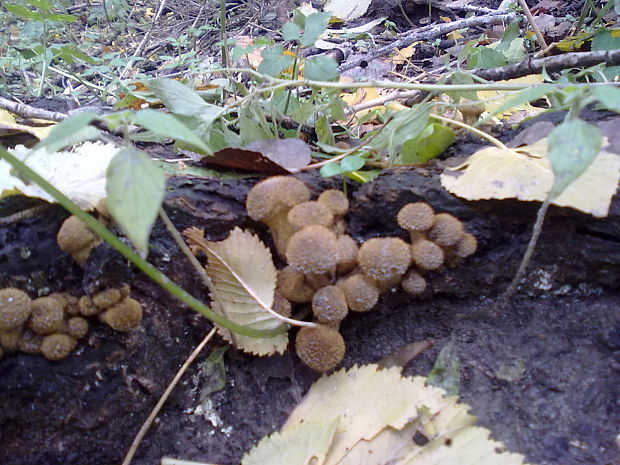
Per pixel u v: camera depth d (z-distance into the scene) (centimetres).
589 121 26
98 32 86
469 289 26
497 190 23
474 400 23
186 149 29
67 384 22
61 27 73
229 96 42
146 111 17
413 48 61
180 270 25
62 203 17
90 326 23
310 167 27
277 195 23
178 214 25
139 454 24
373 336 26
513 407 23
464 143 29
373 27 72
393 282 24
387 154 31
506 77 36
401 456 21
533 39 48
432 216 24
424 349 25
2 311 20
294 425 23
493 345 25
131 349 23
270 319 24
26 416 22
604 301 26
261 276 24
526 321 26
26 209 24
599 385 23
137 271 24
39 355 22
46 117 33
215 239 26
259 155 25
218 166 28
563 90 24
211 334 25
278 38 76
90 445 23
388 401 23
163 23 89
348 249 24
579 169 16
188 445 24
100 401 23
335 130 36
